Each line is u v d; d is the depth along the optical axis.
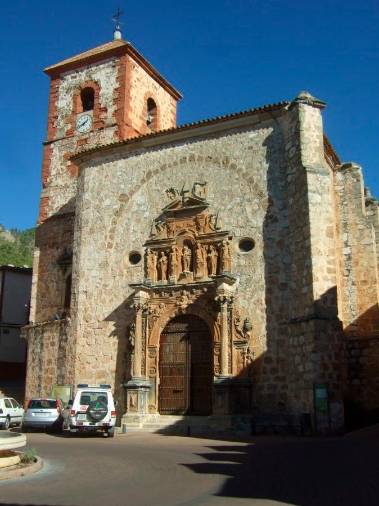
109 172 30.03
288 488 9.41
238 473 11.40
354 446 16.19
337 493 8.82
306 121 24.69
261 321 24.09
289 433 21.48
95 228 29.48
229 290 24.70
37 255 33.50
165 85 39.28
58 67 37.31
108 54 35.91
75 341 28.16
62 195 34.28
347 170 28.69
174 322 26.33
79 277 29.08
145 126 36.38
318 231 23.02
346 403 25.05
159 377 25.95
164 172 28.47
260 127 26.55
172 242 27.00
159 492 9.41
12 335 46.47
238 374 23.84
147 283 26.64
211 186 26.98
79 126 35.62
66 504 8.48
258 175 25.98
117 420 26.11
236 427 22.39
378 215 29.94
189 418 24.39
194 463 13.23
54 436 22.83
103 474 11.73
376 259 28.22
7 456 12.31
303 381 21.84
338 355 21.89
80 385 24.22
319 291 22.30
